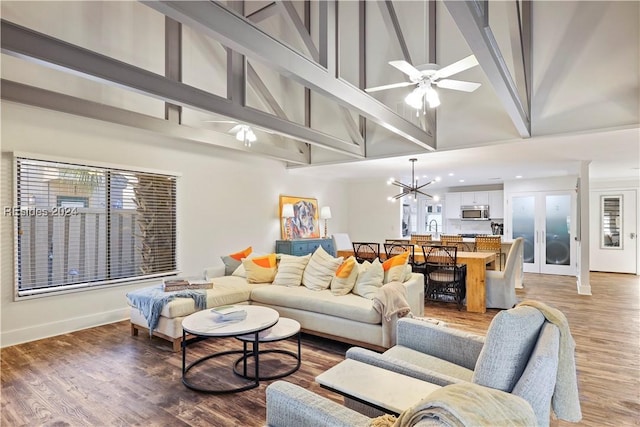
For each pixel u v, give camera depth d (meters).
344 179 8.50
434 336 2.03
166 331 3.29
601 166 6.33
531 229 8.01
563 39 4.23
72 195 3.91
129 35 4.38
